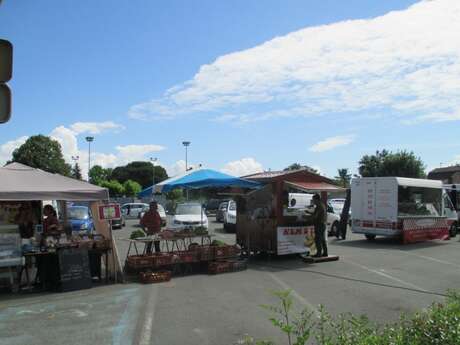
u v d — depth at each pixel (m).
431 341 3.85
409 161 56.66
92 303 8.54
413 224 19.22
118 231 26.59
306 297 8.87
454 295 5.50
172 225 21.91
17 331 6.80
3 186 9.84
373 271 12.01
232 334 6.47
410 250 16.78
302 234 14.55
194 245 12.68
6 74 1.90
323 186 14.30
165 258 11.50
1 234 9.52
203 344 6.06
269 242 14.29
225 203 34.19
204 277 11.25
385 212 19.06
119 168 92.38
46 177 10.89
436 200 20.77
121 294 9.31
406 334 4.02
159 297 8.97
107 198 10.73
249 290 9.60
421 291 9.41
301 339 4.13
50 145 57.81
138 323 7.10
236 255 12.79
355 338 3.96
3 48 1.89
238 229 15.75
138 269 11.23
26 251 9.79
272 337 6.30
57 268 9.91
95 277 11.02
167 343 6.12
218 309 7.93
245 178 15.20
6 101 1.90
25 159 55.78
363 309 7.88
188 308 8.02
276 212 14.06
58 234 10.60
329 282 10.45
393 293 9.21
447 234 20.91
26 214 13.34
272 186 14.43
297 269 12.43
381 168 58.75
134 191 63.69
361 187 20.06
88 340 6.31
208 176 13.60
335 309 7.89
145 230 13.52
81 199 10.41
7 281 10.26
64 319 7.43
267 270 12.31
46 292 9.68
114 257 10.71
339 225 21.39
